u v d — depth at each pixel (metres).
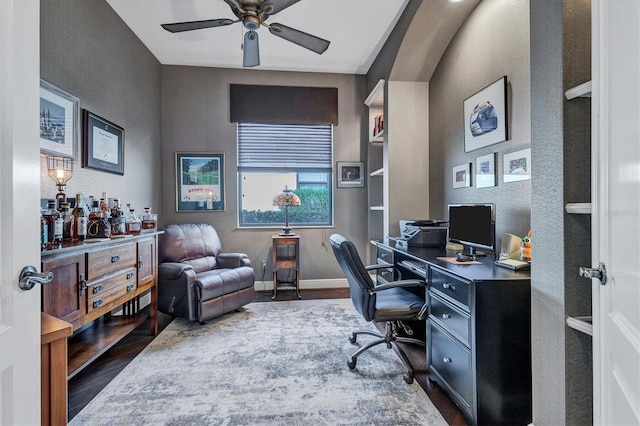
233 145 4.17
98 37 2.67
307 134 4.38
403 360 2.02
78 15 2.41
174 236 3.32
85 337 2.24
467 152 2.71
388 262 2.92
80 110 2.43
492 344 1.53
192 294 2.84
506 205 2.24
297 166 4.36
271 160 4.32
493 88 2.35
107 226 2.11
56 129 2.14
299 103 4.24
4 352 0.74
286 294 3.98
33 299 0.84
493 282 1.54
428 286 2.02
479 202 2.55
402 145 3.44
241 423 1.58
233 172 4.17
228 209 4.16
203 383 1.94
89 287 1.81
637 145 0.73
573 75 1.25
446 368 1.80
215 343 2.52
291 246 4.28
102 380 1.99
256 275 4.21
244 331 2.77
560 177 1.27
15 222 0.78
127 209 3.11
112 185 2.88
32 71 0.84
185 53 3.74
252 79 4.18
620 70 0.82
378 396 1.82
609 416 0.90
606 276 0.91
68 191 2.27
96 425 1.57
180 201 4.07
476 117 2.57
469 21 2.68
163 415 1.64
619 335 0.82
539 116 1.38
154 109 3.80
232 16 3.00
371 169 4.32
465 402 1.61
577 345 1.25
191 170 4.08
